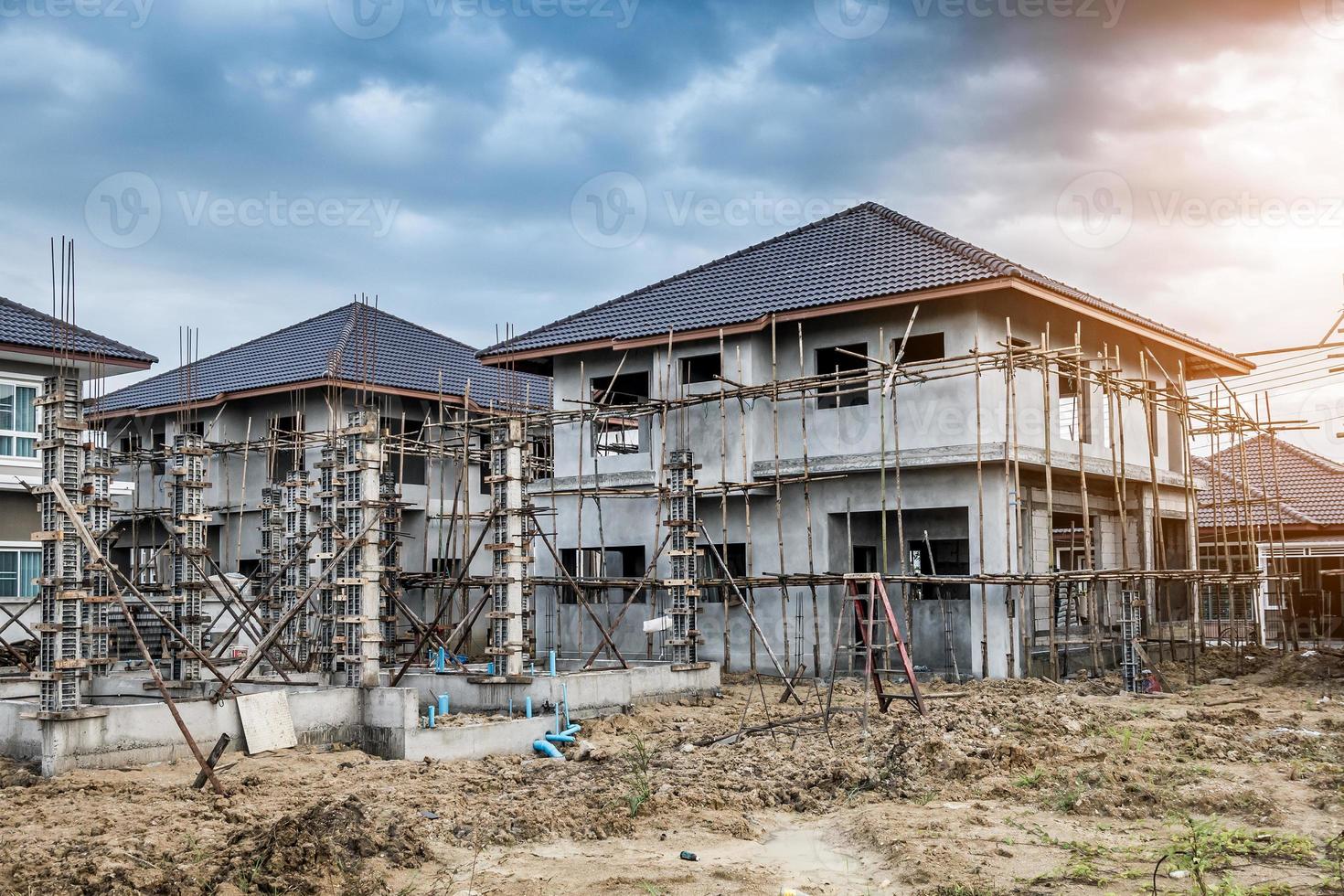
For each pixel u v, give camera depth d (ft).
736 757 42.57
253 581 82.58
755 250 88.28
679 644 63.87
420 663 70.49
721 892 26.86
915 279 70.95
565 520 83.35
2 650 69.10
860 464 70.74
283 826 29.40
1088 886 26.32
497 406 96.48
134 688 57.57
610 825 33.01
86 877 27.37
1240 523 92.73
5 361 82.99
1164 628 81.82
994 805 34.63
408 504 87.81
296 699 46.96
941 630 71.00
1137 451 82.69
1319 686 65.62
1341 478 111.65
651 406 74.28
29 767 41.73
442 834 32.04
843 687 65.31
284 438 96.07
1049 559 72.69
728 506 76.84
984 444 66.69
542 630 83.92
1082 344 78.23
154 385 112.47
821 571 72.84
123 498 105.09
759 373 75.92
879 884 27.50
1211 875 26.94
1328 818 32.17
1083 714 49.37
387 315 115.14
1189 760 40.88
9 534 81.76
